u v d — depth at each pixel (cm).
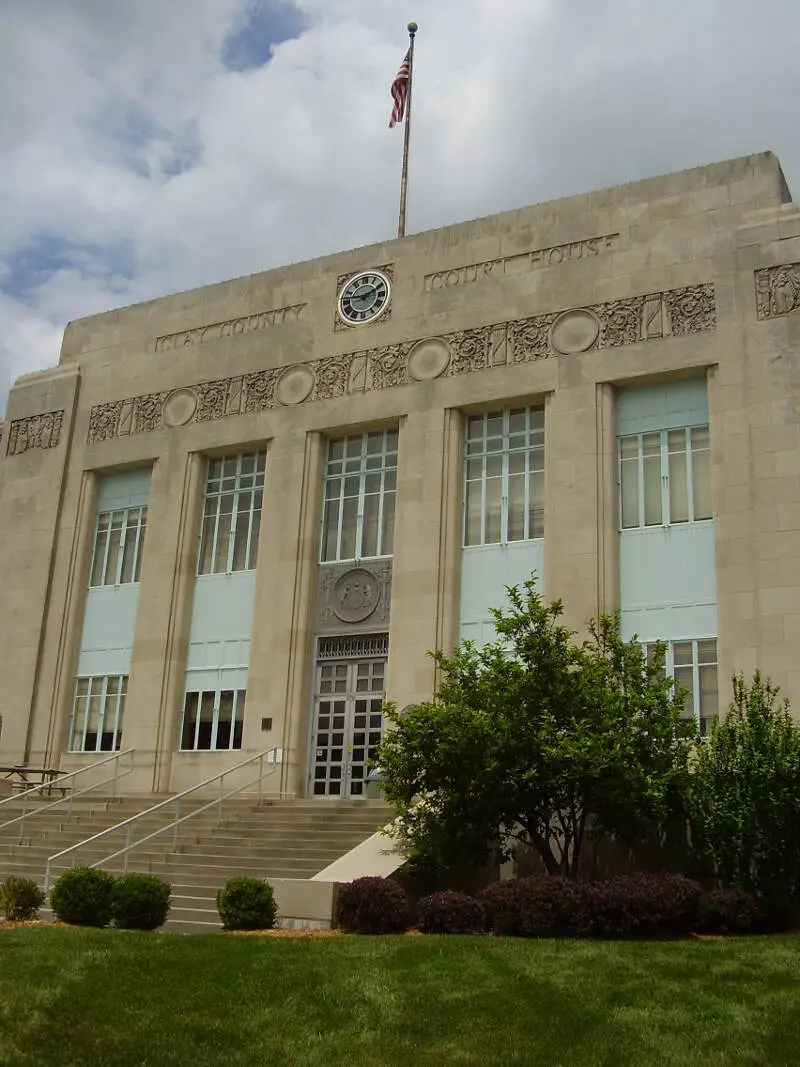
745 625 2244
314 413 2905
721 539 2316
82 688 3108
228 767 2761
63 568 3209
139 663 2964
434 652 2141
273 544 2859
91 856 2173
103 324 3403
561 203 2728
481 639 2556
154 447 3152
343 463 2895
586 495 2481
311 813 2341
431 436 2711
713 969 1292
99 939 1435
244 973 1268
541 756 1802
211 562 3011
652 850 2011
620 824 1862
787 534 2242
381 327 2877
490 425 2716
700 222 2541
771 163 2506
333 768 2661
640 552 2444
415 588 2614
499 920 1587
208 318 3194
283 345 3019
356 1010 1150
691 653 2325
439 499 2650
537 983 1232
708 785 1886
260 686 2759
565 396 2575
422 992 1204
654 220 2597
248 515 2997
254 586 2897
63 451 3309
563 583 2445
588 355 2577
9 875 2123
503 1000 1174
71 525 3238
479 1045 1055
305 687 2738
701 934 1703
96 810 2622
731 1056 1014
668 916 1639
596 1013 1134
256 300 3123
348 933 1616
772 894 1814
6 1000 1162
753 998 1173
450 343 2761
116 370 3319
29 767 3027
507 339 2689
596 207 2678
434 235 2880
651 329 2523
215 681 2888
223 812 2419
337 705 2705
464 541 2656
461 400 2700
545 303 2666
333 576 2800
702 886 1934
